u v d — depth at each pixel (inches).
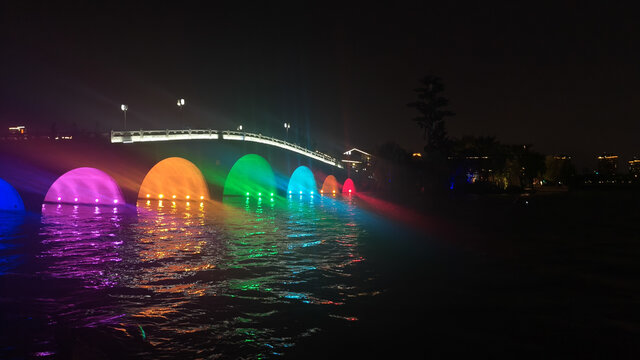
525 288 620.1
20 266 753.0
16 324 464.8
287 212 1984.5
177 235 1149.1
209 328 453.1
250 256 856.3
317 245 1004.6
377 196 3831.2
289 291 595.5
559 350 402.9
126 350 398.9
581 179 6963.6
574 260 836.6
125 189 1974.7
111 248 936.9
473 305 535.8
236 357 384.5
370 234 1212.5
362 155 4709.6
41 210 1713.8
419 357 385.4
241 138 2770.7
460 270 737.0
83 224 1370.6
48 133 1727.4
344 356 386.6
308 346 407.8
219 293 583.8
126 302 542.6
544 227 1429.6
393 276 689.6
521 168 5034.5
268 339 424.5
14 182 1615.4
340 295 576.1
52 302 541.3
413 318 486.3
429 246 1002.7
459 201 3102.9
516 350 402.0
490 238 1151.0
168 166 2723.9
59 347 405.7
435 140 3703.3
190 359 380.8
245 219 1611.7
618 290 611.2
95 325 462.0
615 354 394.9
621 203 2906.0
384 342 418.3
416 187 3676.2
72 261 796.0
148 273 701.9
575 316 496.7
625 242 1083.3
